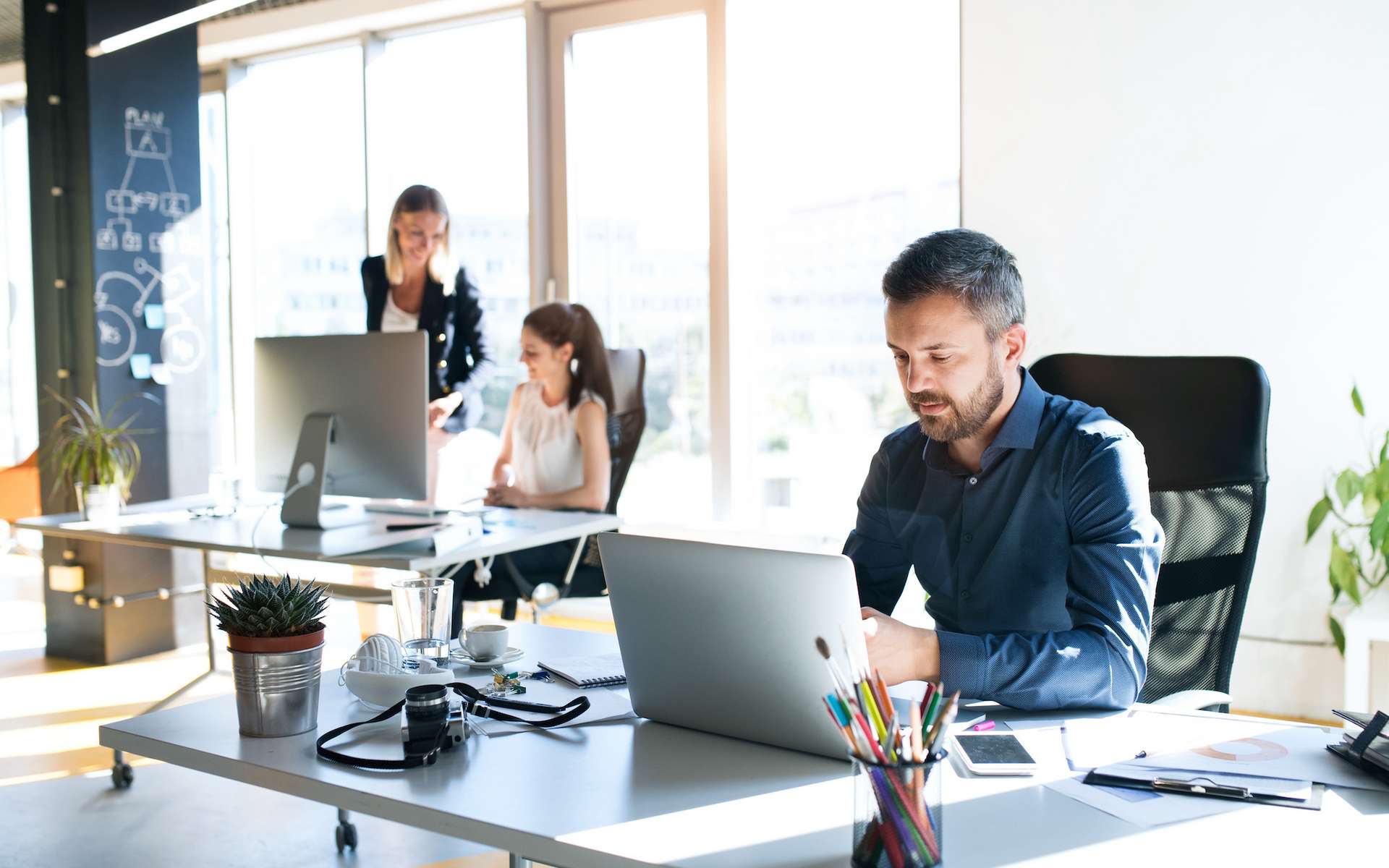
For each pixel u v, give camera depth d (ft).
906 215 13.93
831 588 4.04
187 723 4.89
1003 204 12.59
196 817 9.21
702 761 4.34
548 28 16.14
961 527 5.99
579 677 5.44
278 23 17.66
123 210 14.49
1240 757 4.22
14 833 8.87
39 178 14.40
